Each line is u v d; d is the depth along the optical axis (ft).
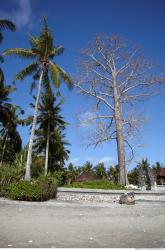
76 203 61.41
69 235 26.45
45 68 95.66
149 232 29.48
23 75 93.86
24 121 152.97
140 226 33.78
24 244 21.74
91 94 103.19
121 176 91.50
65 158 172.35
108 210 50.14
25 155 138.41
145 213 47.37
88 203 62.34
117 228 31.68
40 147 159.22
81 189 69.72
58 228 30.40
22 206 51.65
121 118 98.37
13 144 162.09
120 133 95.76
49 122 147.74
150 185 85.51
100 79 104.37
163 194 68.90
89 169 258.98
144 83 102.27
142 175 87.71
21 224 32.12
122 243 23.24
